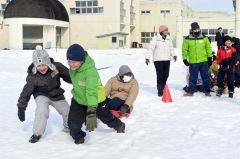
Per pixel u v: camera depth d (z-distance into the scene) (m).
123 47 50.47
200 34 9.35
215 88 10.25
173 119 6.68
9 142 5.21
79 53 4.60
